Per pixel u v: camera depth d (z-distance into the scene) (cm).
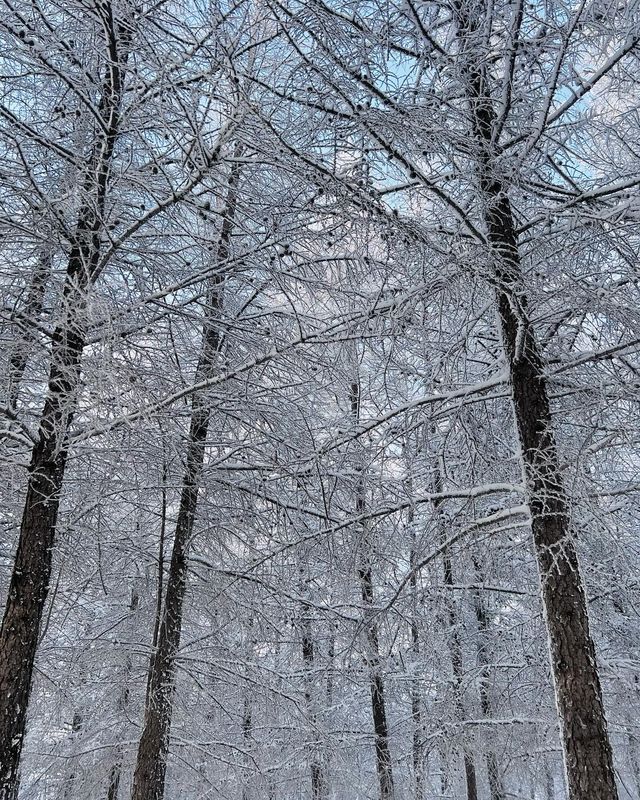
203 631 826
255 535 737
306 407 666
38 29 423
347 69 388
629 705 694
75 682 843
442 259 438
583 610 420
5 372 460
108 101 464
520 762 831
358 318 490
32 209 432
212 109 418
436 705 834
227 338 582
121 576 796
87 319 397
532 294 461
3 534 666
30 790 970
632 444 489
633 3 370
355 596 771
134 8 406
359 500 652
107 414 405
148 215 439
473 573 608
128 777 1146
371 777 1161
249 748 861
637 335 460
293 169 414
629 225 425
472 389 509
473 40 429
